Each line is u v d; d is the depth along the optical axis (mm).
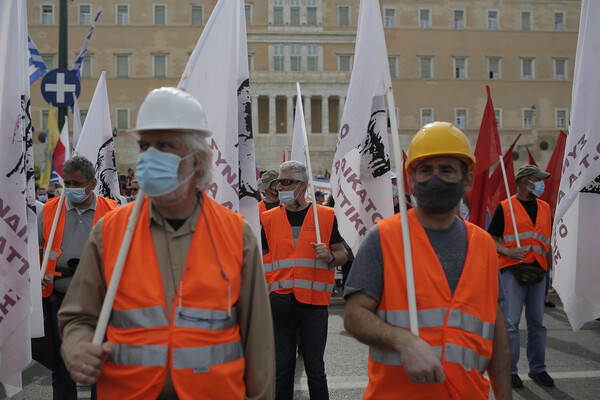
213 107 3639
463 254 2311
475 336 2223
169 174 2012
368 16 3898
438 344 2188
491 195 8453
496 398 2336
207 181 2188
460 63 49906
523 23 50531
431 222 2348
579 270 4012
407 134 48938
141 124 2082
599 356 6125
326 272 4328
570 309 4047
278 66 48375
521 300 5223
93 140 5582
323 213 4512
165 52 47094
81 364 1853
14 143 3457
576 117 4133
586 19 4145
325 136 48125
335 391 4918
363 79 3914
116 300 2004
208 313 1995
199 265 2029
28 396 4781
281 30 48125
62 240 4340
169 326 1968
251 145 3826
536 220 5516
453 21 49719
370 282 2295
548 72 50438
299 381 5383
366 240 2375
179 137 2072
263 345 2143
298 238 4410
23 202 3459
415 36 49250
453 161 2287
